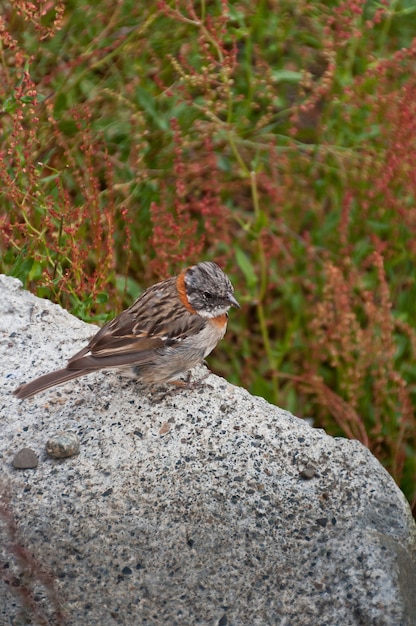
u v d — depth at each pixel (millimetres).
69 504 7824
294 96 13695
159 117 12352
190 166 12281
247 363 12367
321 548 7637
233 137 12469
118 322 8867
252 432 8336
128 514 7762
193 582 7500
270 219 13266
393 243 12445
